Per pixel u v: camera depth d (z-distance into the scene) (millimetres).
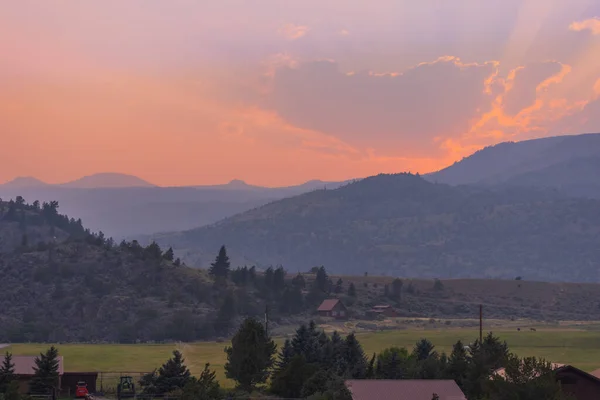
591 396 81375
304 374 96812
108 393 105938
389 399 78562
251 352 107812
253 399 92000
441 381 81062
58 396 100812
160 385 99000
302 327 115500
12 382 85875
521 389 72250
